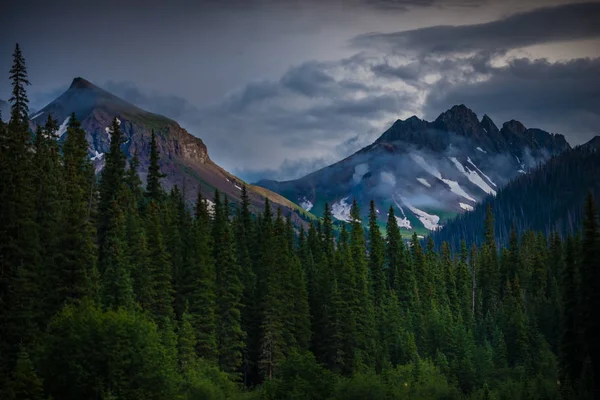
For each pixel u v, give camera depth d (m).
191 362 85.12
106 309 77.31
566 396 84.75
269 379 87.75
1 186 72.19
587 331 84.75
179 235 106.25
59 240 78.81
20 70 88.25
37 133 99.94
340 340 114.81
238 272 107.44
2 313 69.38
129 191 103.62
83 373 61.09
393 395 85.12
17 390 58.03
